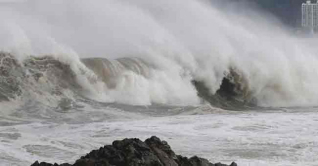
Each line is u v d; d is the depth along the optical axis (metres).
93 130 51.47
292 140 47.44
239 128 52.50
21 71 65.75
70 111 61.81
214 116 59.25
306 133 50.25
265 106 77.12
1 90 63.00
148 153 32.06
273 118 57.47
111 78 70.00
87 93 67.44
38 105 62.31
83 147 44.88
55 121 57.41
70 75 68.00
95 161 31.38
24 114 59.81
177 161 33.00
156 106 67.75
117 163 31.39
